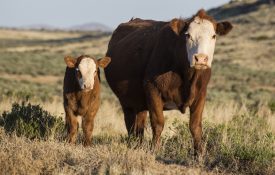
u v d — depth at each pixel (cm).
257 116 1725
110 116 2039
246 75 7788
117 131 1781
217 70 8275
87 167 1020
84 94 1390
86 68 1382
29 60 9650
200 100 1241
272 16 14450
